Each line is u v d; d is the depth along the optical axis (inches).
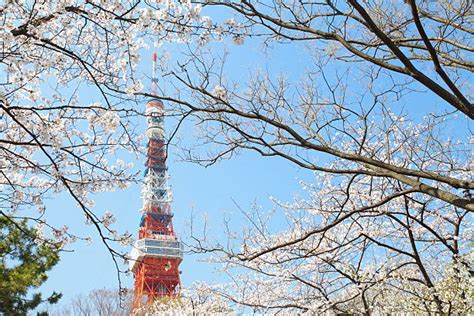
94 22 208.4
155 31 205.2
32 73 225.9
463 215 302.7
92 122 227.5
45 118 219.1
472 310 285.6
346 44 208.2
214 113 227.0
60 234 243.8
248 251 320.5
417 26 180.1
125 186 239.6
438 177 189.3
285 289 353.1
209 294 392.8
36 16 205.5
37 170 225.1
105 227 233.5
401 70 197.5
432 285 290.2
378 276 309.3
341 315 324.8
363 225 328.2
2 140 197.2
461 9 216.5
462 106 188.1
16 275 463.8
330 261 323.3
